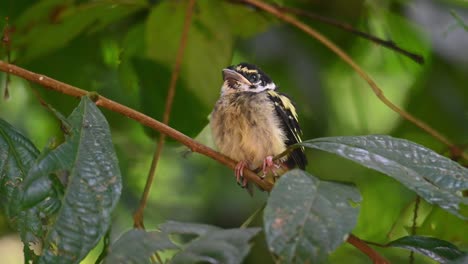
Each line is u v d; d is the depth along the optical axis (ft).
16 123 37.70
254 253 36.14
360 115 40.65
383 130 42.14
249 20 33.63
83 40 35.29
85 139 17.80
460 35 35.58
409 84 40.63
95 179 16.97
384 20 38.27
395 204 37.60
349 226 15.28
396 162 17.49
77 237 16.02
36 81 20.35
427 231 26.30
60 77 35.22
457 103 37.93
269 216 15.31
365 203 37.76
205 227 16.96
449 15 35.37
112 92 35.53
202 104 31.32
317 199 15.85
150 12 30.91
